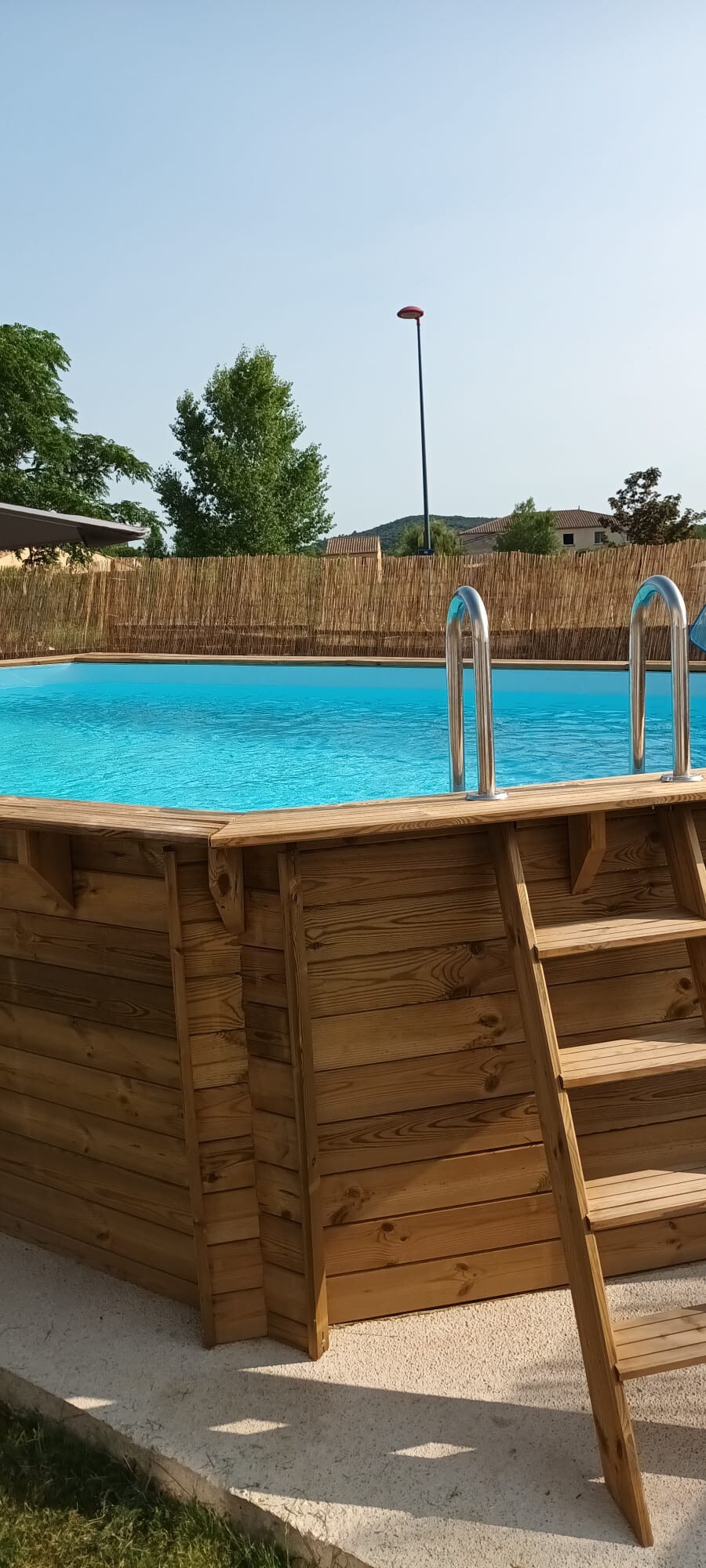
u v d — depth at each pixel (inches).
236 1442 91.4
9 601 711.1
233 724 395.5
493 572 577.0
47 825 98.5
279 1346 105.3
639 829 107.3
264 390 1477.6
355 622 625.9
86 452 1497.3
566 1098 87.4
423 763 294.2
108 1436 94.1
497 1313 108.7
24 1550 85.0
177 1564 82.9
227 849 92.0
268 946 99.2
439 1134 106.4
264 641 655.1
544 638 563.2
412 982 102.9
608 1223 84.2
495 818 92.4
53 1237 124.3
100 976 111.2
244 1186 104.5
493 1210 109.4
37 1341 106.6
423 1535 81.2
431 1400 95.8
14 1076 122.3
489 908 104.2
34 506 1381.6
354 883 99.3
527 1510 83.1
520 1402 95.0
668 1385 97.4
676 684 103.8
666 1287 110.3
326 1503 84.6
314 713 428.1
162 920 104.0
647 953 110.6
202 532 1504.7
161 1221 113.1
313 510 1594.5
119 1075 112.7
